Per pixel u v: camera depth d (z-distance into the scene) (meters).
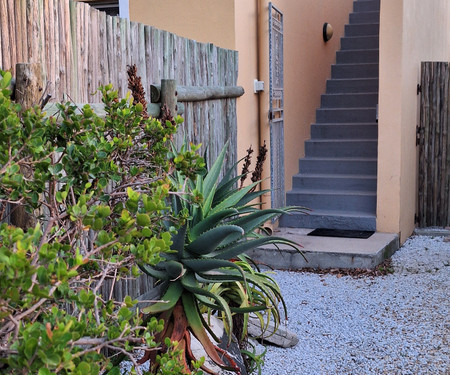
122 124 2.61
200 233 3.25
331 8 10.84
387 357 4.67
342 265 6.96
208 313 3.72
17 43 3.31
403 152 8.05
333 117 10.02
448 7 12.55
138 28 4.79
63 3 3.74
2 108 1.89
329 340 5.01
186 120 5.53
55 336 1.37
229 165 6.71
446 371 4.42
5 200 2.05
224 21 6.85
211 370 3.20
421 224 9.06
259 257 7.17
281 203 8.20
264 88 7.68
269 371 4.41
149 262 1.91
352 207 8.50
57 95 3.67
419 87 8.89
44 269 1.54
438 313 5.55
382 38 7.80
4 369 1.55
